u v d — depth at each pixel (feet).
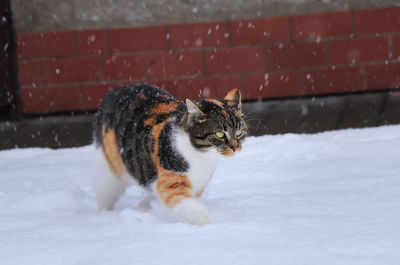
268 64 26.61
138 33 26.32
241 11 26.61
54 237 9.29
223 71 26.58
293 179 13.78
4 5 26.48
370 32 26.43
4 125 26.16
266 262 7.55
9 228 10.13
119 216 10.70
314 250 7.95
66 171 16.53
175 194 10.30
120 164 11.70
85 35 26.30
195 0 26.40
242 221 9.86
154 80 26.58
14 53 26.73
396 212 9.89
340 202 10.89
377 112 24.56
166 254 7.97
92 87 26.63
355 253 7.79
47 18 26.40
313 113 25.04
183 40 26.37
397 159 15.15
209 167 10.93
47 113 26.86
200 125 10.37
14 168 17.53
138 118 11.28
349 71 26.73
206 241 8.49
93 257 8.12
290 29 26.43
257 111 25.77
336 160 15.58
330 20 26.37
